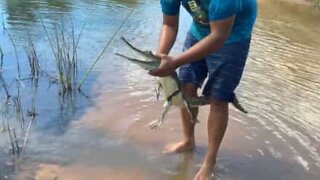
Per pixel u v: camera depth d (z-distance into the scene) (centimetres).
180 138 285
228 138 287
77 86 347
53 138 276
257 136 290
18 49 409
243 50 238
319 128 304
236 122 305
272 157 269
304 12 691
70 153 262
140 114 312
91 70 379
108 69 385
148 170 252
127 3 614
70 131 285
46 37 445
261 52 466
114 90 347
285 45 502
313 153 273
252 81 380
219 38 220
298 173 254
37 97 328
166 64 223
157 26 520
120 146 273
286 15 661
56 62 373
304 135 293
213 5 217
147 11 582
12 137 273
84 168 249
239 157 268
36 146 266
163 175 249
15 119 295
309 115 323
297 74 409
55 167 248
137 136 285
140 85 358
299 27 595
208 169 246
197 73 256
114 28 496
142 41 462
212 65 239
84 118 303
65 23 495
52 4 571
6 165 247
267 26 584
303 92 367
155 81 367
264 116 316
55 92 338
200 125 303
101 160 258
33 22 491
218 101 240
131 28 504
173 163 260
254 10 239
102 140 278
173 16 251
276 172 255
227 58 235
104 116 307
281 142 284
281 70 416
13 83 346
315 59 461
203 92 245
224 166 259
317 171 257
